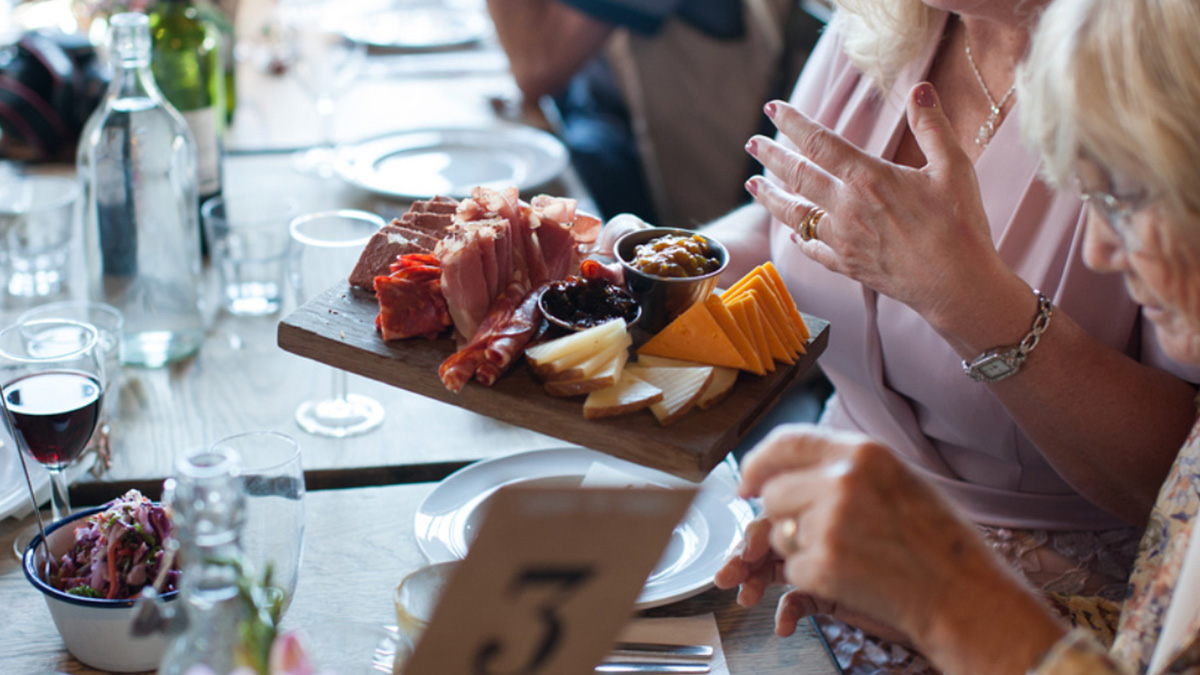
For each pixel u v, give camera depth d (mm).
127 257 1602
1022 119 944
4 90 2285
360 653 870
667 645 1071
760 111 3396
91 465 1329
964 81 1513
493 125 2650
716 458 1042
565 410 1067
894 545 734
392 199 2213
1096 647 719
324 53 2545
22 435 1102
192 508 656
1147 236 843
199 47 1963
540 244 1279
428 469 1394
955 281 1175
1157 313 914
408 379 1134
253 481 985
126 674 1020
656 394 1063
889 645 1243
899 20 1471
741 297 1173
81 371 1170
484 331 1123
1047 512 1472
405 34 3211
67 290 1844
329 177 2320
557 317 1161
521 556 680
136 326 1632
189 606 694
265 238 1810
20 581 1146
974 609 742
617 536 678
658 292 1165
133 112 1570
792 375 1196
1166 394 1271
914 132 1211
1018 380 1248
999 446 1454
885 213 1170
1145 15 800
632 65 3830
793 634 1119
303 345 1180
